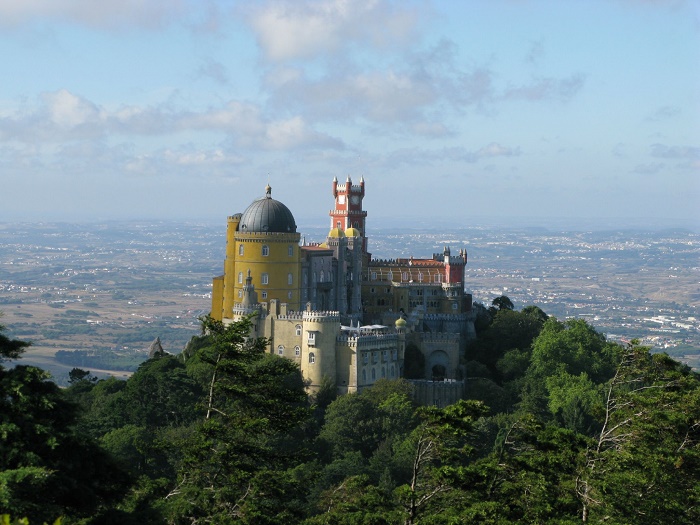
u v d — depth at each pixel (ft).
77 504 360.69
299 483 458.09
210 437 444.96
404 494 457.68
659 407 520.83
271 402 452.35
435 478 473.67
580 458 500.74
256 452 448.65
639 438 504.43
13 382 366.43
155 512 382.83
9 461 349.82
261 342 464.65
